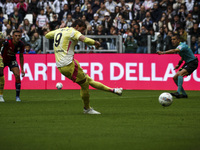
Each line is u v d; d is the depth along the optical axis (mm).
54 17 60375
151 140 15188
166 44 48438
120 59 48062
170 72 46625
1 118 21531
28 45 51531
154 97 36781
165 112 24578
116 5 62500
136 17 60062
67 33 22125
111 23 58000
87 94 22859
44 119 21094
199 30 55188
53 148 13688
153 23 57469
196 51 47750
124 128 18031
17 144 14406
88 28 53312
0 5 67312
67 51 22125
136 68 47688
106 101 32594
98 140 15172
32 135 16266
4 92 44000
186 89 46219
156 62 47094
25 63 50000
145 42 49250
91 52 50562
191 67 35281
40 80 49812
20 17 63281
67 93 42469
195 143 14602
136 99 34500
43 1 65062
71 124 19234
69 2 64938
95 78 48719
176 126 18656
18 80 32562
